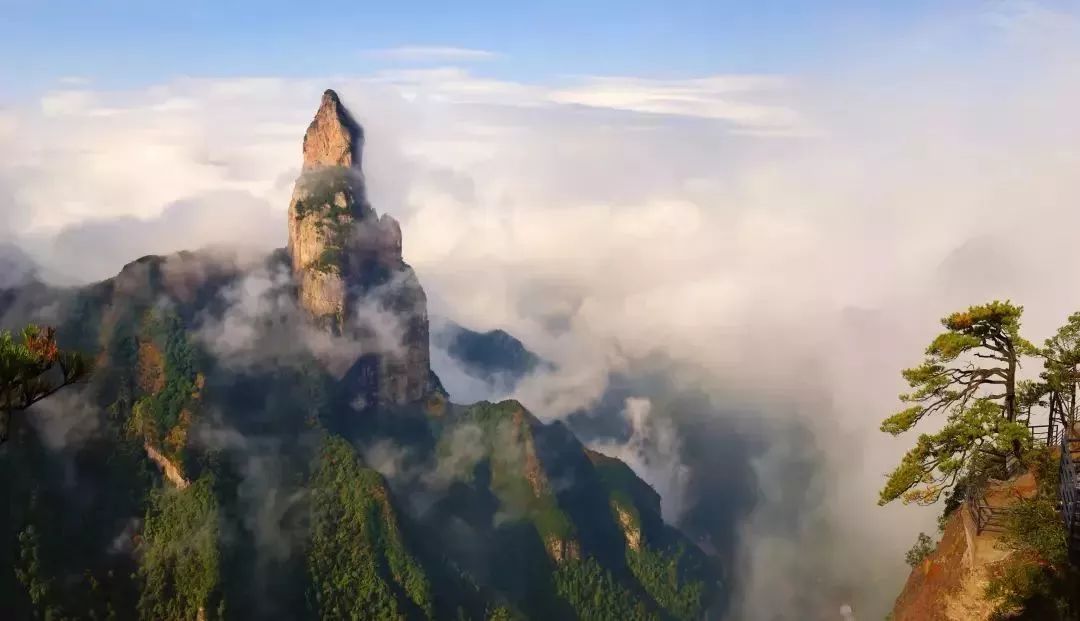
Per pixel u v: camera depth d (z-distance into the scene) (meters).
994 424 41.06
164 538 146.12
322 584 148.75
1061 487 37.75
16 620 124.56
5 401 30.44
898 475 43.00
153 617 136.38
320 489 165.88
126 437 159.12
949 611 39.53
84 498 146.75
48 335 31.64
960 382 43.19
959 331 42.88
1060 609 35.53
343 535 157.75
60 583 131.62
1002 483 42.81
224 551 142.62
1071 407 41.97
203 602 133.75
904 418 43.75
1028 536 37.81
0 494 134.62
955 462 41.44
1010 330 41.75
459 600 158.38
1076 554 35.38
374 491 165.62
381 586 150.12
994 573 38.41
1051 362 42.03
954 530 42.72
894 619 44.47
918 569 44.50
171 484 155.50
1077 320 42.03
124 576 140.12
